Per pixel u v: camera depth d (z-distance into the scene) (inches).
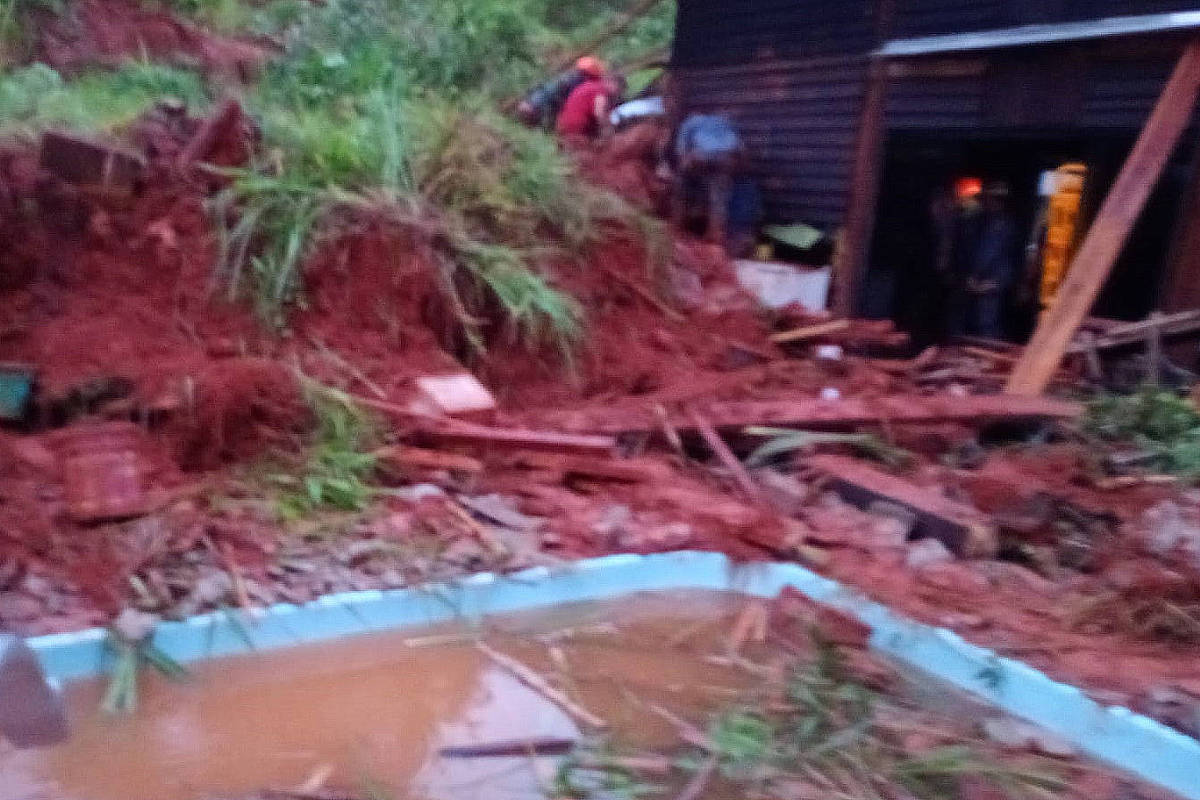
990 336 313.3
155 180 202.4
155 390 169.0
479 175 238.1
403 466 168.6
